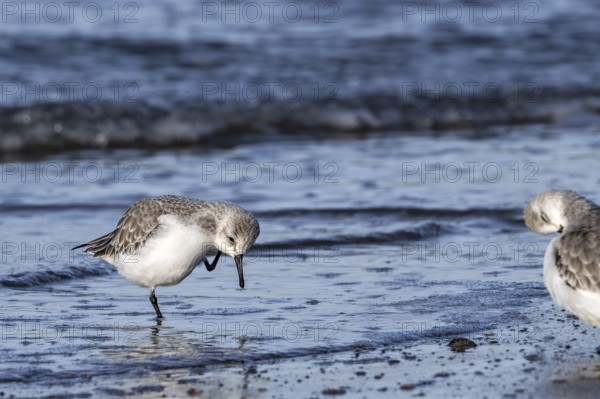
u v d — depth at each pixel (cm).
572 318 1022
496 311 1045
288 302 1081
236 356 892
